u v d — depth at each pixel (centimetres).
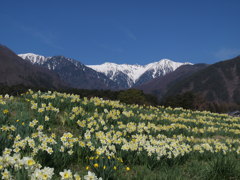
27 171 385
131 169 604
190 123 1414
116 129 912
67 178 372
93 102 1268
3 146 526
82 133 834
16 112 937
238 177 598
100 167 515
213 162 641
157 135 996
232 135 1337
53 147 569
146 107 1830
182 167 661
